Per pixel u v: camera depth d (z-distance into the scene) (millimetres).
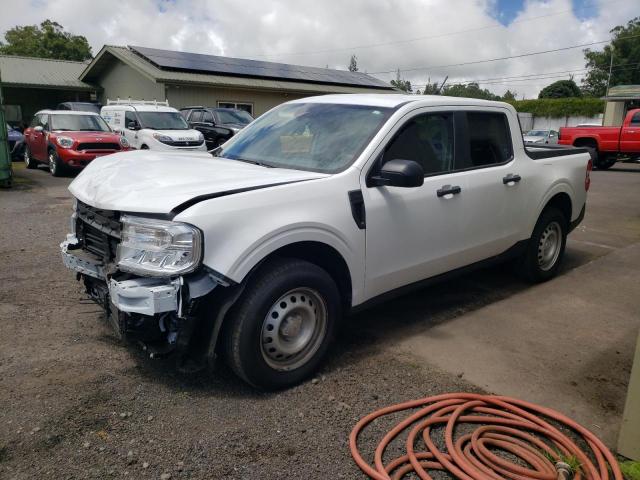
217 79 22562
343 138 4016
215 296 3203
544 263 5762
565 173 5660
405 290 4223
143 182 3391
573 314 4926
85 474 2629
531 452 2877
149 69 21812
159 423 3053
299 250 3533
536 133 31156
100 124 15133
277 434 3010
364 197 3703
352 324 4566
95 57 24844
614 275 6156
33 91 27422
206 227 2980
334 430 3076
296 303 3436
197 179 3406
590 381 3721
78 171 14789
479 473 2686
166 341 3246
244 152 4484
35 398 3230
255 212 3166
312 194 3443
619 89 28875
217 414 3168
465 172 4527
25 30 49531
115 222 3256
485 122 4832
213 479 2645
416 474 2752
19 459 2709
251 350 3238
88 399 3246
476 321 4699
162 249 2975
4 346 3889
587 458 2840
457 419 3162
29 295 4906
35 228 7734
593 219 9531
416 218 4059
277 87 23938
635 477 2742
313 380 3590
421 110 4211
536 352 4133
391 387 3555
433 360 3949
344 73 30750
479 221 4645
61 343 3963
